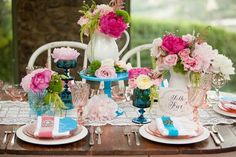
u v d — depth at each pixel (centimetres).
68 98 207
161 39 184
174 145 161
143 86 181
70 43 288
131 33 396
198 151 158
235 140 168
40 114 187
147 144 162
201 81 192
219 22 396
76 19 381
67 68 211
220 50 395
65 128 169
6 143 162
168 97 186
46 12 381
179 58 181
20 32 386
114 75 202
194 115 185
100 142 164
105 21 206
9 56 400
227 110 200
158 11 398
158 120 174
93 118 188
